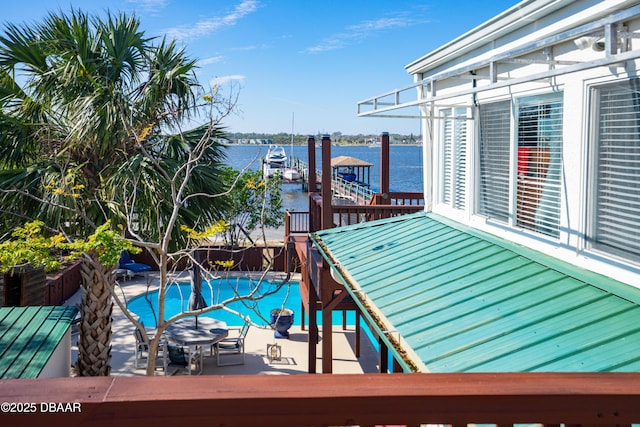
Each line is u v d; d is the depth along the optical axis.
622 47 5.07
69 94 10.45
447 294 6.03
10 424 1.33
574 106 6.02
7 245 8.31
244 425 1.41
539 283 5.78
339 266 8.58
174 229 10.56
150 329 13.91
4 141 10.30
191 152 9.88
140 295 21.78
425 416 1.45
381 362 10.46
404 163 131.62
